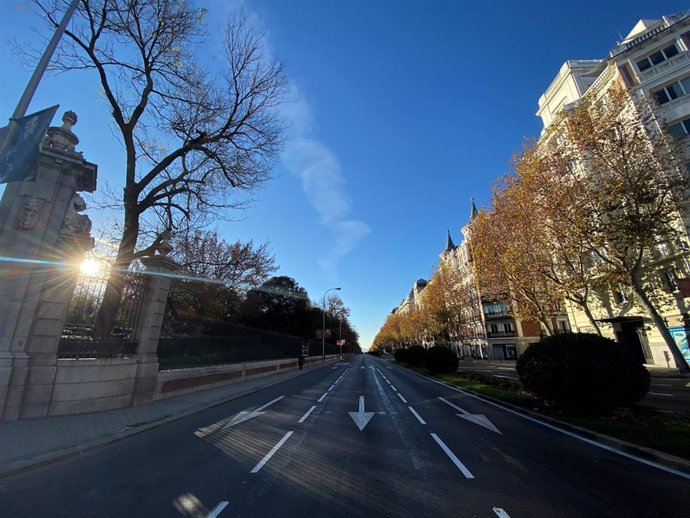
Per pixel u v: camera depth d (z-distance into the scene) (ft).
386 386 63.67
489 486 15.93
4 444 20.86
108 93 47.11
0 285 27.35
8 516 13.03
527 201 65.00
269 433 26.45
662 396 41.86
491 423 30.14
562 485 15.99
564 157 62.28
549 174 62.39
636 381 29.53
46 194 29.86
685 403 36.50
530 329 175.42
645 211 58.59
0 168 20.45
